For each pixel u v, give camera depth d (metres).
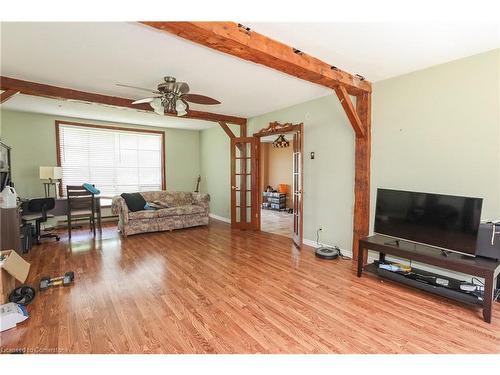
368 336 2.02
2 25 2.13
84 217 5.55
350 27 2.18
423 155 3.08
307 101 4.48
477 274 2.26
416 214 2.84
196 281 3.01
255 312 2.36
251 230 5.62
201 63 2.93
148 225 5.23
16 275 2.36
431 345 1.91
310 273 3.25
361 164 3.61
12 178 5.25
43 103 4.68
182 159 7.58
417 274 2.89
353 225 3.78
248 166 5.84
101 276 3.13
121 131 6.60
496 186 2.59
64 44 2.48
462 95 2.77
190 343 1.93
